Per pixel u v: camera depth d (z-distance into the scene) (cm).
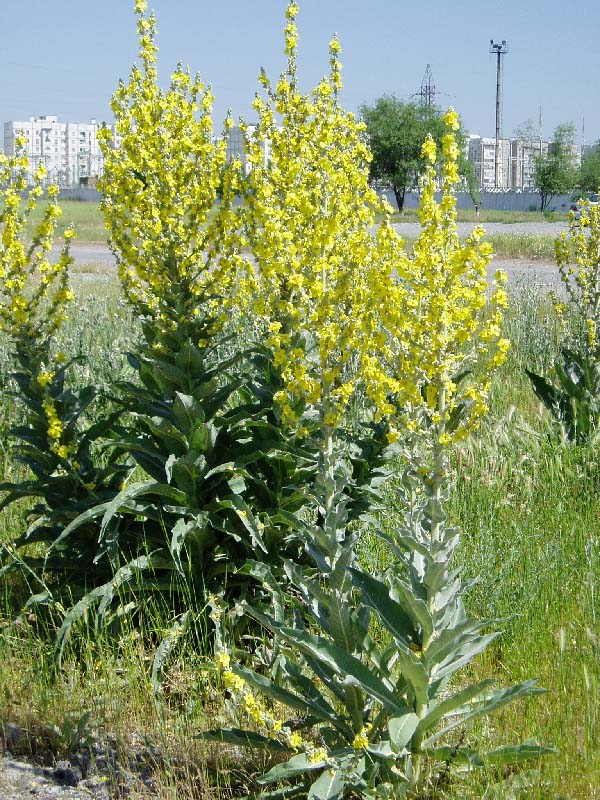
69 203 6475
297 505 438
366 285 321
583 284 663
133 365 463
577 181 5938
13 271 436
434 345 283
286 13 404
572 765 319
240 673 325
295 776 333
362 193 378
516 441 653
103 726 371
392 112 5606
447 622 307
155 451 429
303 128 397
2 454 637
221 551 453
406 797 312
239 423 427
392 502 522
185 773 336
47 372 436
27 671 402
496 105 7312
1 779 338
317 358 420
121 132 435
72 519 443
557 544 479
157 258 431
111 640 412
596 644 373
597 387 668
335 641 316
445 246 285
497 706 302
